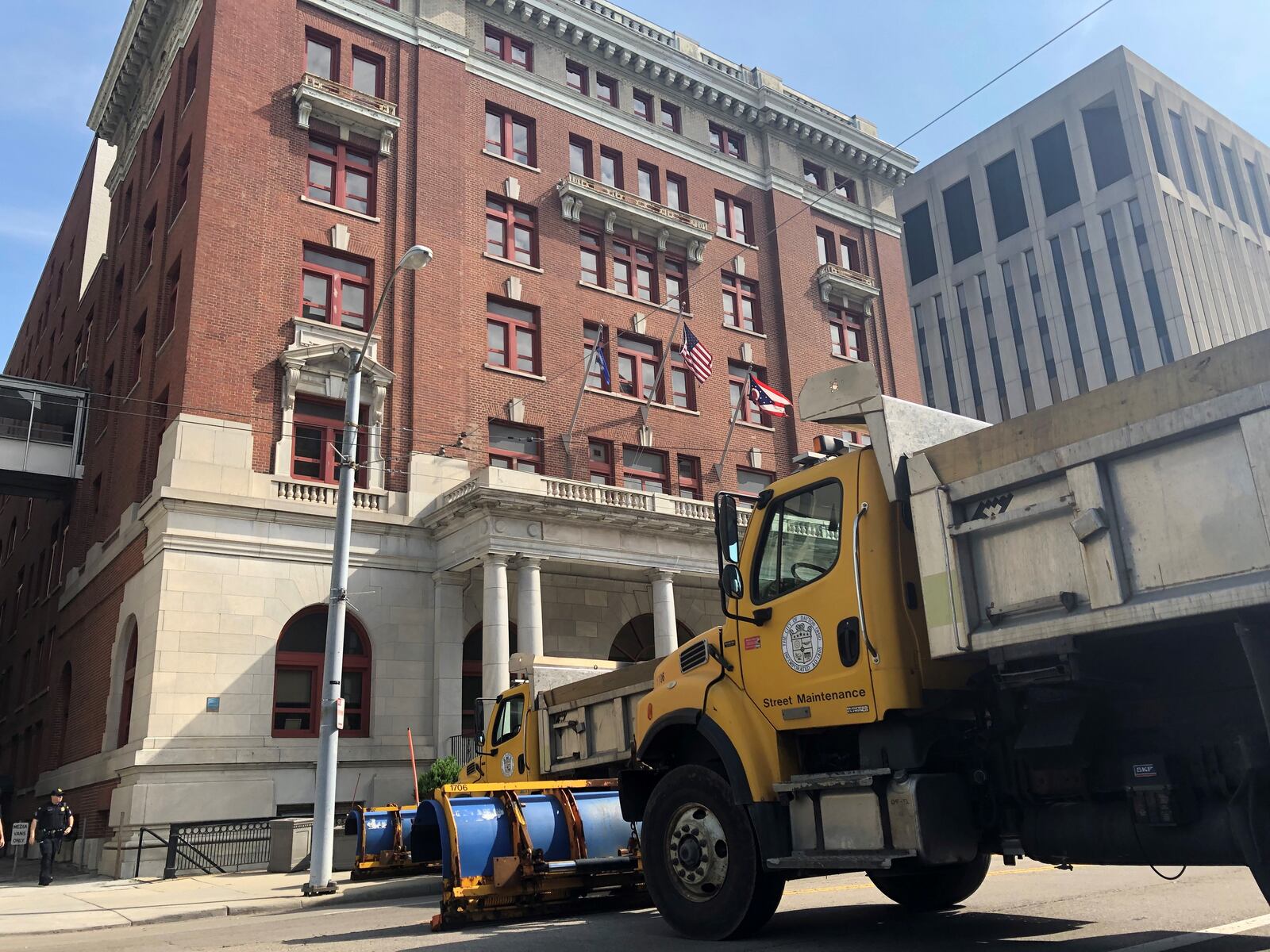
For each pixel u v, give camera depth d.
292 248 26.17
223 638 22.44
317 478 25.38
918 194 66.75
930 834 5.89
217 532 22.95
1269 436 4.39
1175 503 4.77
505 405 28.86
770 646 7.10
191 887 16.78
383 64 29.62
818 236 40.34
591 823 10.55
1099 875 11.08
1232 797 4.77
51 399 31.92
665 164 35.97
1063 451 5.25
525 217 31.72
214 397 23.86
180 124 28.53
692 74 37.22
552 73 34.00
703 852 7.38
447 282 28.50
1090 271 56.06
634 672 11.37
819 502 7.10
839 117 43.22
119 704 24.28
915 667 6.22
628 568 26.31
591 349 31.66
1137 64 56.06
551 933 8.44
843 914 8.64
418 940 8.55
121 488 27.59
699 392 33.66
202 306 24.22
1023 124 60.50
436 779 20.55
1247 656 4.47
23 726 35.28
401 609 25.03
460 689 24.86
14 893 17.11
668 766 8.17
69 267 42.47
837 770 6.82
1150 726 5.37
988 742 6.15
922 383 64.44
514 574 26.75
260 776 22.03
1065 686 5.48
